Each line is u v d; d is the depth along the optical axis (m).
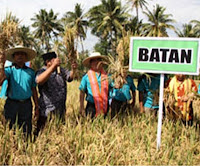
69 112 5.72
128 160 3.46
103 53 48.59
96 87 5.05
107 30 45.62
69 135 4.04
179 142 4.30
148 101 5.40
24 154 3.66
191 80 5.14
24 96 4.30
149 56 4.01
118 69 4.73
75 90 10.45
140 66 4.05
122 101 5.55
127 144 3.95
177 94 5.05
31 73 4.49
